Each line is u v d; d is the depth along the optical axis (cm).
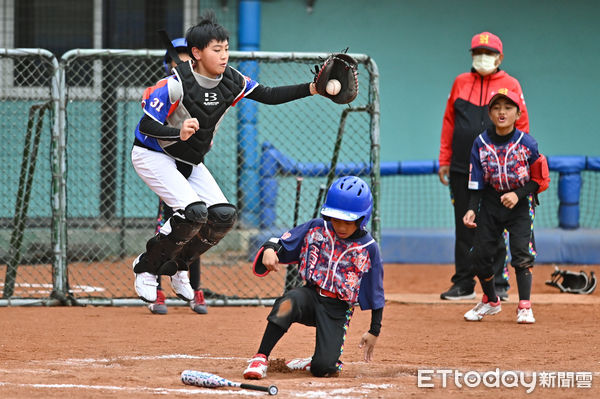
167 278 2253
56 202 1783
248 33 2786
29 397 832
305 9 2942
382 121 2972
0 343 1252
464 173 1836
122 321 1526
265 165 2616
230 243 2628
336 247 989
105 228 2581
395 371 1047
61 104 1778
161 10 2873
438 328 1470
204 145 1238
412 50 2980
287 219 2700
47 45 2889
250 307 1791
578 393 905
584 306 1795
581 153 2994
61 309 1714
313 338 1334
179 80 1180
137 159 1242
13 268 1830
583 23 2989
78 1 2878
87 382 929
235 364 1083
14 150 2611
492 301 1569
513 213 1548
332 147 2802
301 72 2839
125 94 2369
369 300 1003
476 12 2983
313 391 894
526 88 2994
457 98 1855
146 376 978
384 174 2666
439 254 2738
